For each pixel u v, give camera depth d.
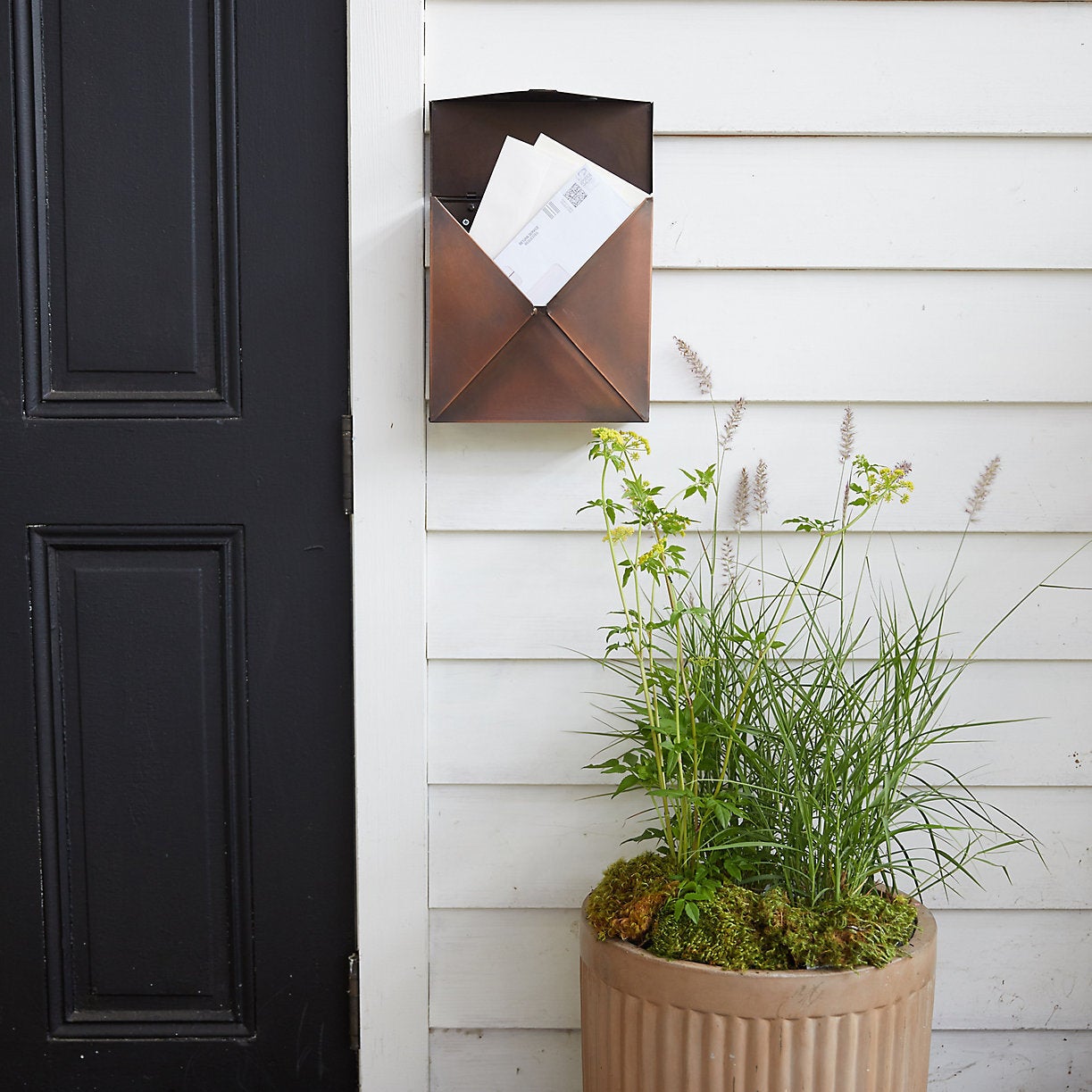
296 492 1.48
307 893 1.54
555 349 1.38
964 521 1.48
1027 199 1.44
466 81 1.41
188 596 1.50
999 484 1.47
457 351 1.36
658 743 1.28
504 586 1.47
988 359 1.46
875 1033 1.19
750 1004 1.17
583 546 1.47
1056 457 1.47
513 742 1.49
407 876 1.50
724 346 1.46
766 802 1.30
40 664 1.50
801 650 1.48
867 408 1.47
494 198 1.37
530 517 1.46
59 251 1.46
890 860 1.41
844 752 1.29
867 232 1.44
